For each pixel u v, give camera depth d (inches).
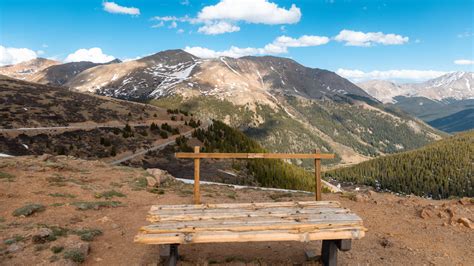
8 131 3203.7
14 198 474.9
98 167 774.5
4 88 4746.6
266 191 750.5
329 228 247.8
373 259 316.8
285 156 381.4
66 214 424.8
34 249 314.5
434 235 381.4
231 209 293.3
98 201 496.4
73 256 302.7
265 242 352.8
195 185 386.0
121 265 298.5
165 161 3725.4
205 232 238.5
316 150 384.5
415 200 545.0
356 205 506.3
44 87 5723.4
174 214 276.7
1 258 296.5
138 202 518.9
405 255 327.3
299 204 306.0
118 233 373.4
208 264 295.7
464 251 339.0
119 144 3855.8
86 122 4220.0
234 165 4146.2
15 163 658.8
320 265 298.7
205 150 4434.1
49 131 3550.7
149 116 5408.5
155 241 230.1
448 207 467.2
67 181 594.2
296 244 347.9
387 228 404.2
